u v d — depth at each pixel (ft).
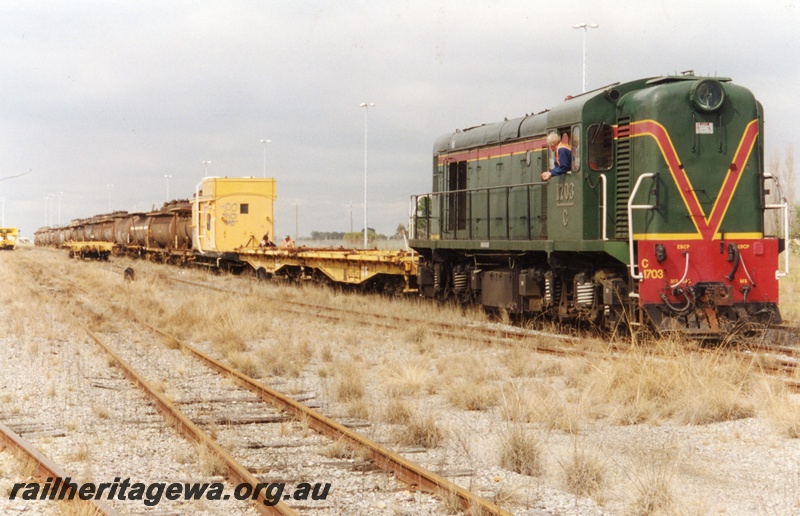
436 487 23.54
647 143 48.32
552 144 53.16
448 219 72.13
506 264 64.80
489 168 65.46
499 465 26.99
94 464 26.78
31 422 32.71
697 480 25.26
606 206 50.60
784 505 22.59
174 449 28.78
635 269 48.47
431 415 31.35
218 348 52.90
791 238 116.16
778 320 49.03
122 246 206.18
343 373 40.68
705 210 48.52
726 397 33.40
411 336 54.19
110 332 62.54
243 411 34.94
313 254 97.55
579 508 22.63
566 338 51.34
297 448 28.99
